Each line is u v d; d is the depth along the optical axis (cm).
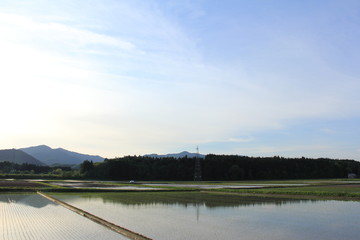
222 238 1892
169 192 5925
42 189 5938
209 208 3378
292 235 1991
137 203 3888
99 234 2023
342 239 1883
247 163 16988
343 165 17950
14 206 3628
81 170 16225
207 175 16550
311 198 4475
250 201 4094
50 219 2669
